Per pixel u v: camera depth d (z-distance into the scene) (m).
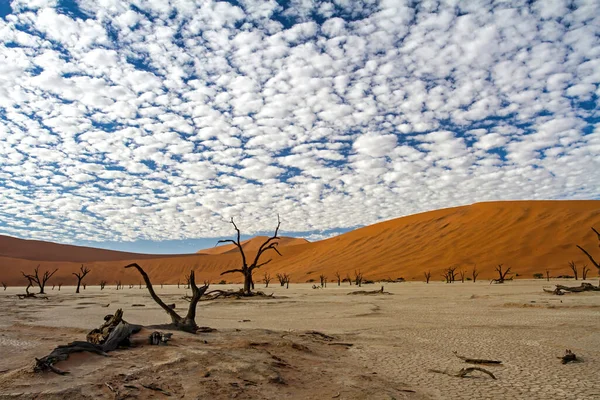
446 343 12.32
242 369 8.00
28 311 25.92
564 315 18.98
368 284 71.06
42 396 6.17
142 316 22.05
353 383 7.66
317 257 124.88
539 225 87.38
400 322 17.80
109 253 169.50
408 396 6.97
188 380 7.21
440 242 96.56
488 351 10.96
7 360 9.70
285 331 14.14
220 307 29.00
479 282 64.25
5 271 118.06
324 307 26.92
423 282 71.88
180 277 137.00
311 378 7.98
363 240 121.31
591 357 10.01
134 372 7.56
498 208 102.12
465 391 7.33
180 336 11.95
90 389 6.61
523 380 8.02
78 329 14.88
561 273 67.94
